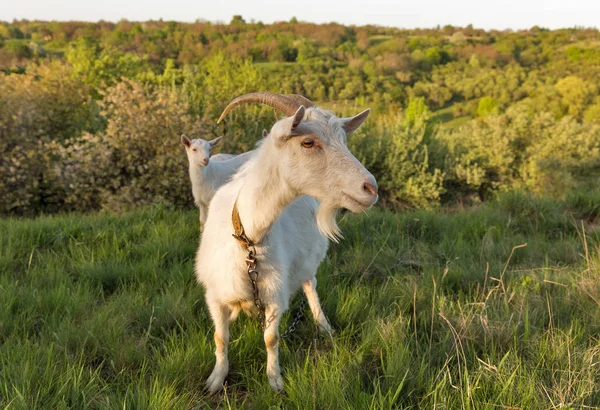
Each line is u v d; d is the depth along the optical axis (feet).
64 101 49.42
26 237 17.12
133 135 37.81
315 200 11.57
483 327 10.71
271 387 9.62
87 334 10.64
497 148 62.54
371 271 15.21
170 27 264.11
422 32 391.24
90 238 17.20
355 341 11.55
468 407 8.21
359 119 8.82
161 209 21.35
